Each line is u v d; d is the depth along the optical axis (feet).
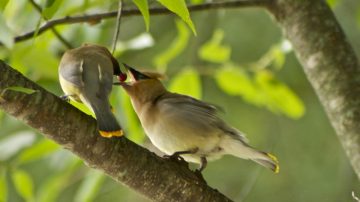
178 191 30.07
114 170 29.01
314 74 40.63
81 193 40.50
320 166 52.24
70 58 32.83
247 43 52.19
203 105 35.81
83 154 28.48
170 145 35.91
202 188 30.48
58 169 41.34
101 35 43.39
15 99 26.96
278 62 44.88
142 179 29.43
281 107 45.78
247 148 35.91
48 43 41.57
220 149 36.17
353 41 53.88
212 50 44.70
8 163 40.55
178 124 35.32
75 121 27.96
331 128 53.01
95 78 31.58
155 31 52.19
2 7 28.60
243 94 46.29
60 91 41.96
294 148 52.90
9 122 43.27
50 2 29.17
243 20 52.65
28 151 40.19
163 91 36.91
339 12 54.49
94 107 30.27
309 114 53.47
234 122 53.11
